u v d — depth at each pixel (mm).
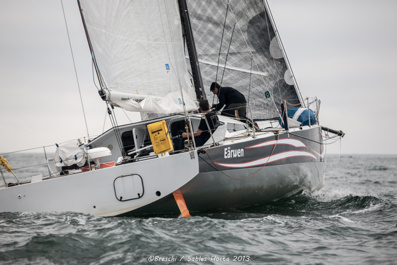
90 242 18906
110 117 26000
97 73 25797
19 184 25984
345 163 132500
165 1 26609
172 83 28094
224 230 20797
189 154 23484
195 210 26234
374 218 25281
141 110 25984
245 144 26609
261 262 16781
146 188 23781
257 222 23234
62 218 23188
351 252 18047
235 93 32250
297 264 16562
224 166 25219
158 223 21969
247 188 26984
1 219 23516
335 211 28250
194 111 30062
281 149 29172
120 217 24281
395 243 19375
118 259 17016
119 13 26594
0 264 16766
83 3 25531
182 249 17938
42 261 17031
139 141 28969
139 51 27250
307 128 32250
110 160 29797
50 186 24531
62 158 24891
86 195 24234
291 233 20938
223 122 28969
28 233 20562
